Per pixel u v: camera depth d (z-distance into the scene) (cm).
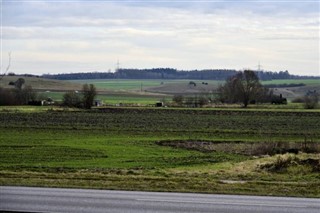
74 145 9006
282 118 16000
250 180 4434
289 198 3356
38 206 2908
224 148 8925
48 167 6056
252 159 7175
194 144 9488
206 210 2856
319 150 7869
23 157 7425
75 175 4322
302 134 11394
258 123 14262
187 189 3650
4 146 8712
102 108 19762
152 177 4281
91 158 7475
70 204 2983
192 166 6612
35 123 13500
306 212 2841
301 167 5356
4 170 5178
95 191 3509
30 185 3725
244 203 3109
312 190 3675
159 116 16488
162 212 2783
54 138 10150
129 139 10181
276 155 7056
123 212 2775
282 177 4750
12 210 2781
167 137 10656
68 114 16750
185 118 15838
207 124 13888
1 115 15825
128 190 3584
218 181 4153
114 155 7850
